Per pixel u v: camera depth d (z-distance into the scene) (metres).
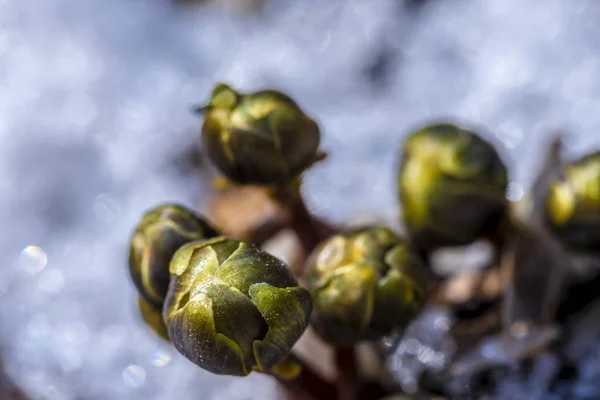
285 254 0.27
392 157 0.33
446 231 0.24
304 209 0.25
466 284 0.27
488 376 0.26
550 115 0.32
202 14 0.42
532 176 0.30
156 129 0.37
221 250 0.21
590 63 0.33
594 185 0.23
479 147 0.24
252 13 0.42
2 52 0.40
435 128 0.24
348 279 0.22
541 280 0.25
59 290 0.31
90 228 0.34
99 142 0.37
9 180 0.36
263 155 0.22
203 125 0.22
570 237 0.24
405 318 0.22
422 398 0.26
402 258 0.22
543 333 0.25
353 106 0.36
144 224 0.22
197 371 0.28
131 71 0.39
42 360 0.30
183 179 0.35
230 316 0.20
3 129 0.37
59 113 0.38
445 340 0.27
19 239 0.34
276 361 0.21
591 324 0.26
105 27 0.41
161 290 0.22
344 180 0.32
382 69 0.38
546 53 0.34
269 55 0.39
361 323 0.22
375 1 0.39
